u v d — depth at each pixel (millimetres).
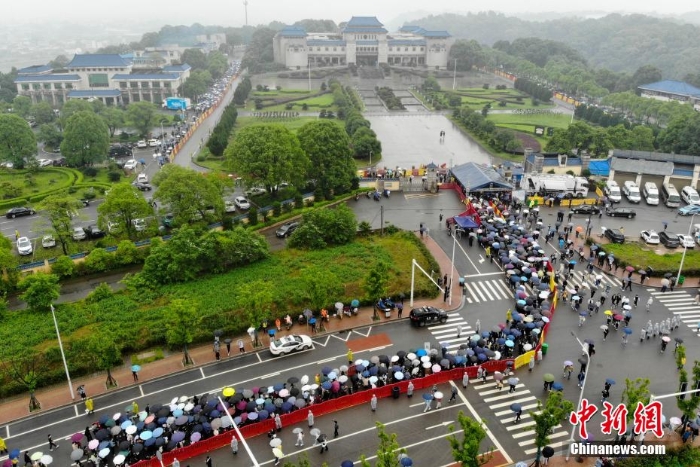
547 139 179250
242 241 87812
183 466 50094
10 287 81625
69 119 139125
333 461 50750
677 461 50875
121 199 93125
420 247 94062
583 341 69250
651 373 63438
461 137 184500
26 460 49500
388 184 124750
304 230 94688
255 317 67875
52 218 90438
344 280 82688
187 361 64938
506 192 116125
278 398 56969
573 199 116125
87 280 87188
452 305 77938
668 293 81625
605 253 89500
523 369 64000
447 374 61406
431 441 53281
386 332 71812
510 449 52281
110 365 60344
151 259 83500
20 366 62750
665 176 122938
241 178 114250
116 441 52062
